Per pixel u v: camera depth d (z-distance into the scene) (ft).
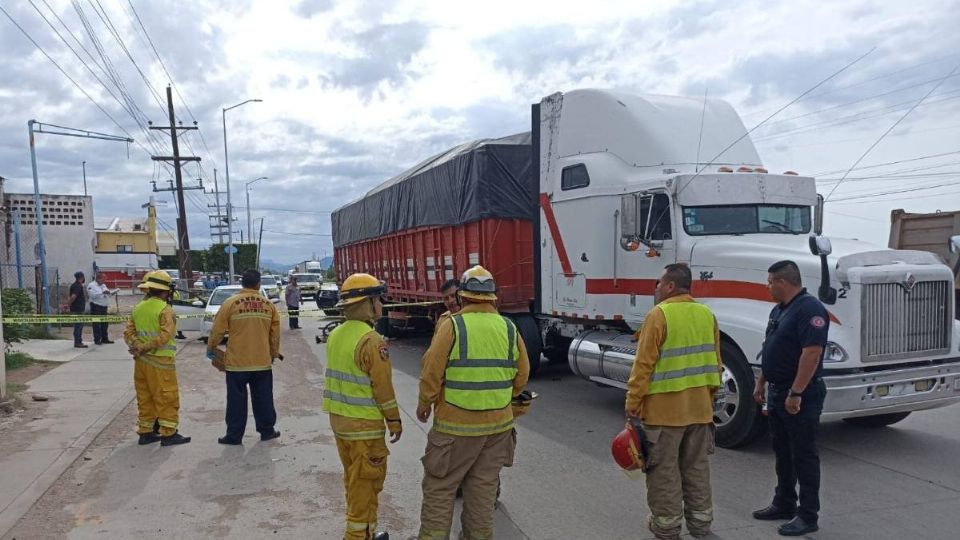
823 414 19.76
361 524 14.62
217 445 23.77
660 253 25.76
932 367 20.81
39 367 40.14
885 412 20.89
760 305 22.09
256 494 18.78
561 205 30.73
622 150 28.32
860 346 19.97
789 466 16.28
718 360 15.66
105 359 43.75
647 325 15.15
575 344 29.86
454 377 13.50
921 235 42.24
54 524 16.70
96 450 23.13
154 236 167.22
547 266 32.27
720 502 17.85
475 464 13.85
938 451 21.89
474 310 14.12
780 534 15.66
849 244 23.29
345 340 14.74
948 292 21.36
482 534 13.89
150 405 23.88
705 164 27.30
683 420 15.02
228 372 23.75
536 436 24.63
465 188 37.86
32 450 22.48
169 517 17.12
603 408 29.19
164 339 23.21
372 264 60.90
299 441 24.30
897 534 15.55
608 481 19.70
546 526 16.46
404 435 24.90
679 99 29.71
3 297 48.91
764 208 26.04
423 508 13.80
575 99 30.30
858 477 19.43
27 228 91.91
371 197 59.31
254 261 214.90
